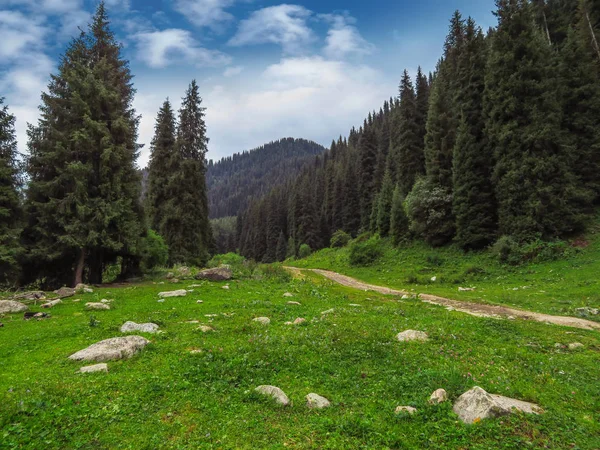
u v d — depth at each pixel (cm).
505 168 3158
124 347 901
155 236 3141
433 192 4041
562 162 2908
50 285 2533
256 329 1189
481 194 3453
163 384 720
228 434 554
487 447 522
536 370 872
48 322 1274
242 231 13562
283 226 11881
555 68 3403
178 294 1891
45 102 2397
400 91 5603
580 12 3919
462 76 4016
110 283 2528
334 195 9081
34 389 669
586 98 3328
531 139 2961
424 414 623
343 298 2133
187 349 950
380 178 7356
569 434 564
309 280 3098
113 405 625
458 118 4247
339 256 5853
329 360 917
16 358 885
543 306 1869
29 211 2323
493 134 3312
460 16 5503
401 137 5466
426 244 4250
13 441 501
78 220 2312
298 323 1307
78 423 565
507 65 3234
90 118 2450
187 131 4047
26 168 2314
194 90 4159
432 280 3102
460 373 804
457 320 1396
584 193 2950
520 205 3039
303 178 12706
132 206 2794
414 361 901
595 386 782
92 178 2511
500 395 712
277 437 549
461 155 3644
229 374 793
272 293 2105
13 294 1950
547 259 2725
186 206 3706
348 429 571
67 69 2498
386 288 3042
